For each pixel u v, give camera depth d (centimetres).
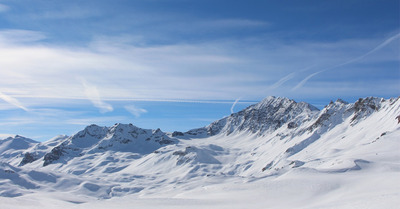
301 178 9131
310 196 7481
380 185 7050
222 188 9500
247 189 8900
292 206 6594
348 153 15950
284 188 8369
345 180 8281
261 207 6619
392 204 4294
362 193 6575
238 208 6506
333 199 6719
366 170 9531
